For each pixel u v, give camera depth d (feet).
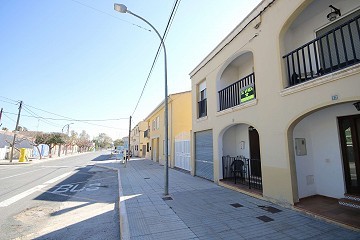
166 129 24.04
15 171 50.78
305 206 16.21
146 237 12.42
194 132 37.40
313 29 19.67
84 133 330.54
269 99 19.47
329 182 18.26
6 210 19.60
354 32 16.49
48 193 26.81
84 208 20.22
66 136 134.00
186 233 12.96
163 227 13.85
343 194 17.11
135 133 132.87
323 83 14.48
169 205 18.76
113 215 18.08
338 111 17.74
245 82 25.75
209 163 31.65
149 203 19.43
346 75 13.03
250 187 23.58
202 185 27.84
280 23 18.65
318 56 19.01
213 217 15.62
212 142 30.83
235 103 26.16
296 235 12.46
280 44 18.69
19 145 111.86
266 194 19.39
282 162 17.71
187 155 43.57
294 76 17.92
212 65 31.35
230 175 29.50
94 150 286.46
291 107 17.07
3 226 15.70
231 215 15.98
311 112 15.72
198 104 36.96
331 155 18.19
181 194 22.85
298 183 18.35
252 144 27.37
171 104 53.36
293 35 21.47
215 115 29.73
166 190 22.77
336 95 13.65
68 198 24.25
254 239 12.12
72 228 15.21
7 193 26.78
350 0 16.93
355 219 13.55
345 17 17.28
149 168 51.37
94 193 26.89
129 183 30.35
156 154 72.23
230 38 26.03
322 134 18.94
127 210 17.42
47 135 111.04
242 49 24.00
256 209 17.26
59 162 80.33
